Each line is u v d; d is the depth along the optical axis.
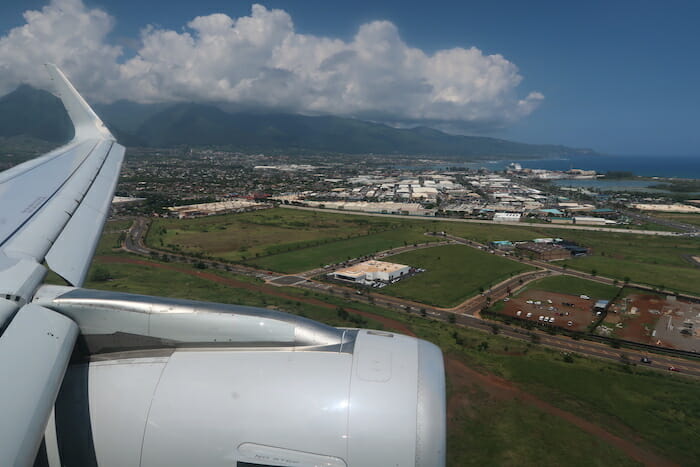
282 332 6.20
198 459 5.38
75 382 5.85
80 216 12.25
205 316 6.24
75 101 26.20
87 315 6.21
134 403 5.64
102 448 5.48
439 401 5.66
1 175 15.91
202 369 5.92
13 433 4.04
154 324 6.18
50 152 21.03
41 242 9.70
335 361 5.99
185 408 5.56
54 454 5.50
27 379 4.72
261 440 5.41
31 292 6.49
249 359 6.04
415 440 5.37
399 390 5.67
